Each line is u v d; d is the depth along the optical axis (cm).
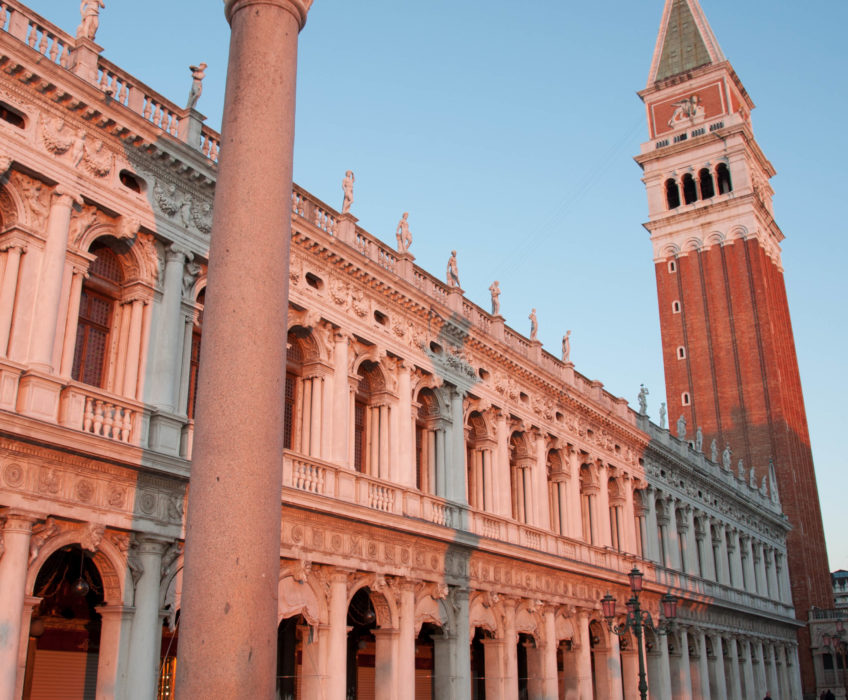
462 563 4125
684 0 12875
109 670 2522
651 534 6338
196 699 1355
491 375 4778
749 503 8556
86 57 2872
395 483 3816
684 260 11669
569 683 5006
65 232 2683
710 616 7112
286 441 3503
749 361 10888
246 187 1658
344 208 3931
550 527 5153
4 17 2686
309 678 3212
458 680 3956
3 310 2509
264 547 1466
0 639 2242
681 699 6278
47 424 2391
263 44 1756
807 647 9950
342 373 3678
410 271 4269
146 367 2878
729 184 11888
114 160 2906
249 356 1552
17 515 2333
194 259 3152
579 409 5606
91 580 2783
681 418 7919
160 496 2753
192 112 3228
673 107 12325
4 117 2669
